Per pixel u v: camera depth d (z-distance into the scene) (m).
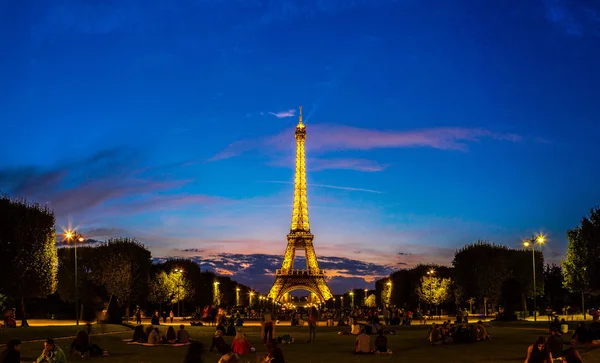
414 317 182.75
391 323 135.12
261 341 86.81
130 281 159.38
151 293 186.50
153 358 62.41
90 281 160.75
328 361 61.59
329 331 113.31
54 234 114.06
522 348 72.56
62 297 160.25
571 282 127.62
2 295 110.06
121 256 159.88
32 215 110.25
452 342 80.06
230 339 90.12
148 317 189.50
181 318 186.88
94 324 105.19
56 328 94.81
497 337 88.38
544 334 93.62
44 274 110.12
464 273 175.00
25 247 107.62
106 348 72.62
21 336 82.94
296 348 75.69
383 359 63.09
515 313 148.38
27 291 107.69
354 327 101.44
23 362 57.16
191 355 36.12
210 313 143.12
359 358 64.19
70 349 62.94
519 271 170.50
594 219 125.00
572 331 94.31
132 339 82.44
